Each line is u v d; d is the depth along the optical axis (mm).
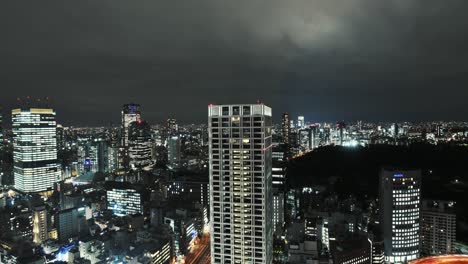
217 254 180250
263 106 170000
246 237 175125
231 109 174625
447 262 103875
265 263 172750
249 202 173875
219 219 179250
